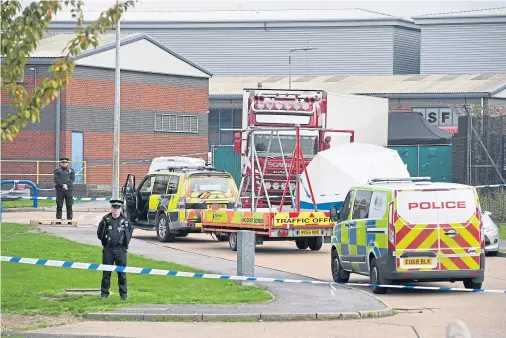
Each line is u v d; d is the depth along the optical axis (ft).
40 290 139.85
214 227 227.20
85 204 382.01
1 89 116.88
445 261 149.79
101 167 469.57
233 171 407.23
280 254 215.31
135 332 112.06
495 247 211.61
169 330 113.80
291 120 279.69
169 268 174.19
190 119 515.50
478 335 112.98
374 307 130.11
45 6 115.96
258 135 275.18
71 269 164.14
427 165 354.74
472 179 295.48
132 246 224.74
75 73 456.86
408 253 149.07
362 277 176.35
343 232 163.84
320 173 241.55
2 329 112.27
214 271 172.55
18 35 115.85
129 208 250.57
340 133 303.68
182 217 233.76
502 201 287.48
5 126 114.73
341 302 134.31
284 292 143.74
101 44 470.39
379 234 151.74
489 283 165.68
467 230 150.41
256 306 128.98
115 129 295.28
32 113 115.03
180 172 239.50
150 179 249.55
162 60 501.15
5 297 133.18
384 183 162.50
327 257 209.15
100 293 138.72
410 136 413.59
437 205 150.10
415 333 113.80
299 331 114.52
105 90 470.80
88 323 117.91
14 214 319.06
